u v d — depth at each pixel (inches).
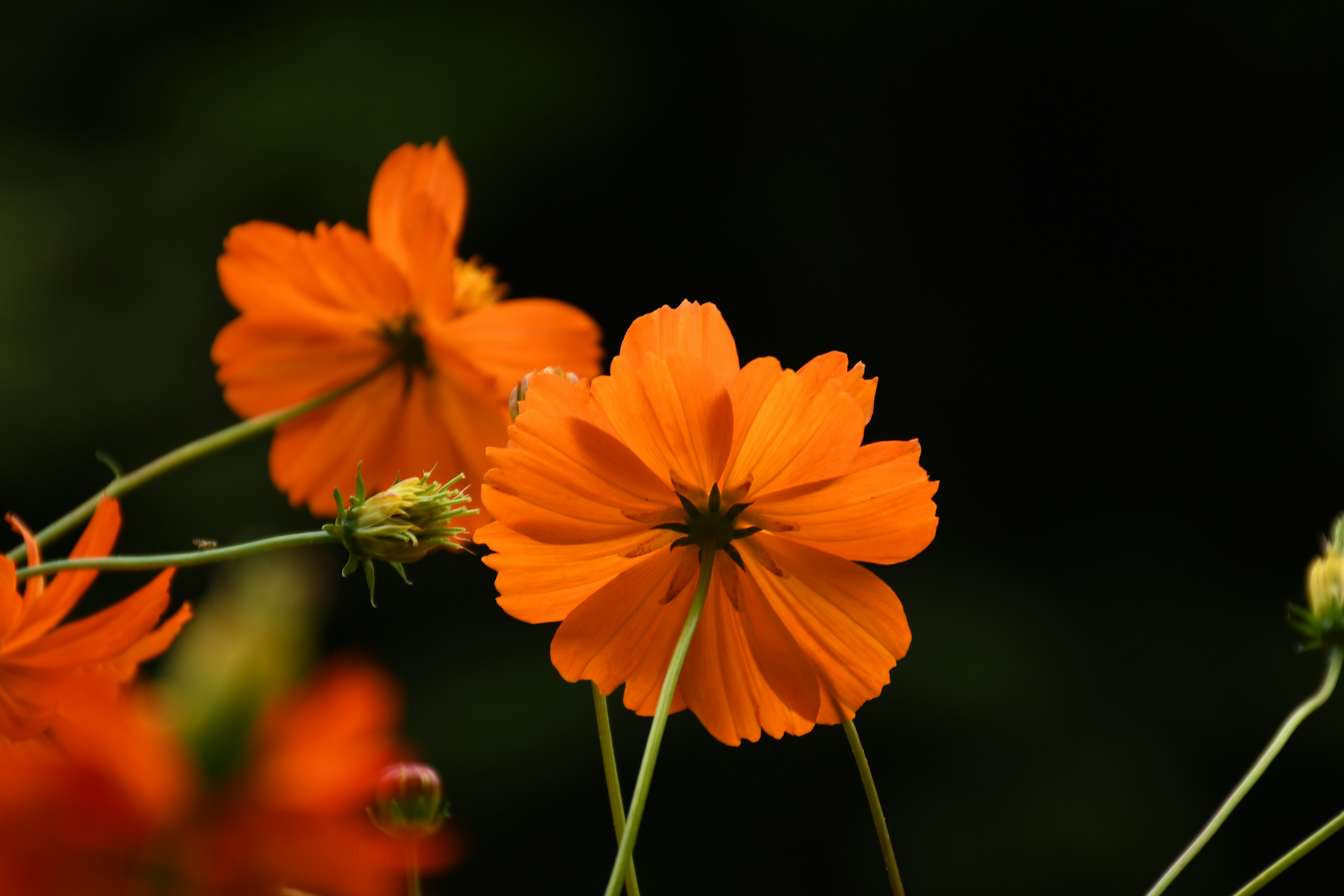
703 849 123.6
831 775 124.8
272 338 26.0
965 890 117.8
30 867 13.0
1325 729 129.2
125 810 12.9
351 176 136.1
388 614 127.3
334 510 26.1
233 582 13.1
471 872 117.6
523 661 125.5
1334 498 147.4
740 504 22.4
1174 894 119.3
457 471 26.0
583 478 22.1
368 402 26.0
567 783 120.8
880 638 22.3
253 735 12.6
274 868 13.1
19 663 21.2
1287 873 123.3
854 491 22.3
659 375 22.1
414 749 13.6
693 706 22.5
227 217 137.3
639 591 22.4
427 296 25.8
